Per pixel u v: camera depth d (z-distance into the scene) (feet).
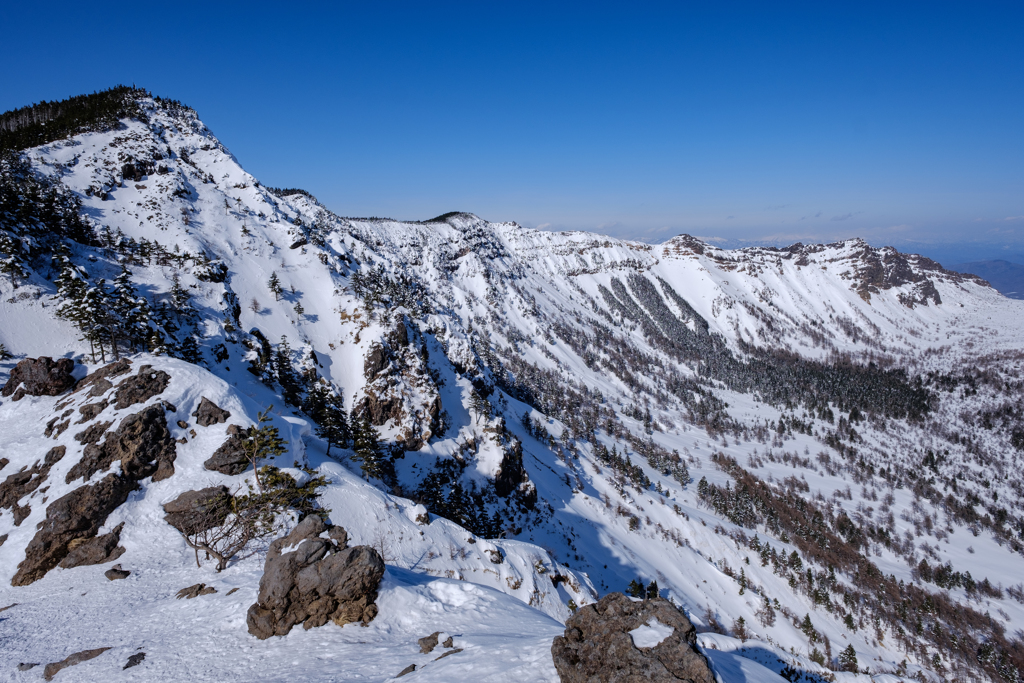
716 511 583.99
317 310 428.56
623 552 396.57
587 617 59.47
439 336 571.69
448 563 137.80
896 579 515.09
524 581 156.15
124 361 181.57
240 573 106.42
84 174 468.75
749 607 391.65
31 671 77.10
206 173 590.55
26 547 118.11
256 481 136.05
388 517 143.13
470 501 330.95
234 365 311.06
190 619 88.22
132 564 114.32
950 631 428.15
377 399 364.17
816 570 491.31
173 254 388.98
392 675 63.57
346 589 82.94
